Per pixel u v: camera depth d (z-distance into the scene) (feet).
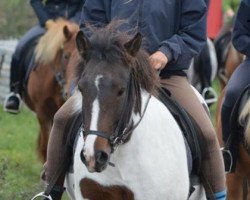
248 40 35.47
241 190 36.73
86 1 30.60
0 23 89.25
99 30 26.73
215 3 70.79
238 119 34.76
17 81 53.31
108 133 24.67
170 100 28.68
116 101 24.84
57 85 48.01
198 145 28.53
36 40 53.11
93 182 26.68
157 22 29.25
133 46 26.03
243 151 34.96
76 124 28.17
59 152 28.76
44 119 49.55
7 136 62.23
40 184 41.16
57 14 53.06
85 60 26.02
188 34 29.48
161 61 28.07
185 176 27.55
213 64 59.82
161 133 27.02
